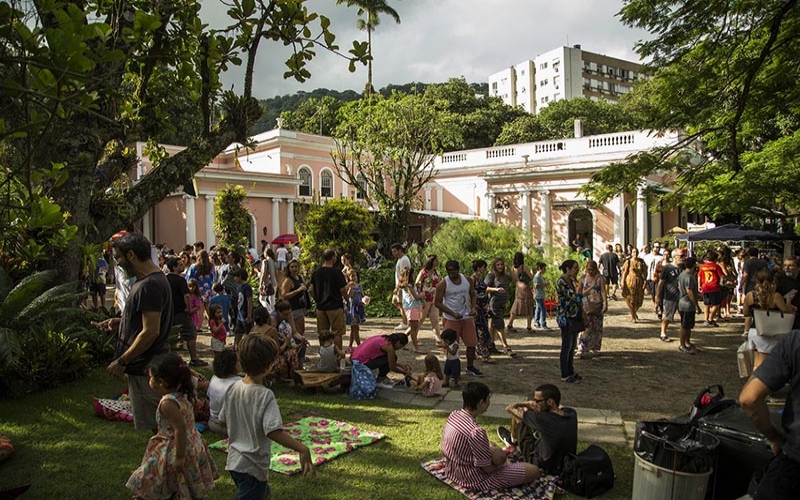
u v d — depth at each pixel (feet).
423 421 20.34
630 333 40.32
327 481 15.17
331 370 25.26
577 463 14.67
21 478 15.28
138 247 13.94
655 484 12.46
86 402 21.29
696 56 31.83
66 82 10.54
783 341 9.49
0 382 21.43
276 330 25.14
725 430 13.52
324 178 108.17
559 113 145.07
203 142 27.17
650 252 63.26
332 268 29.22
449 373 25.26
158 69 26.66
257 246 92.02
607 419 20.61
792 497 9.12
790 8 27.78
